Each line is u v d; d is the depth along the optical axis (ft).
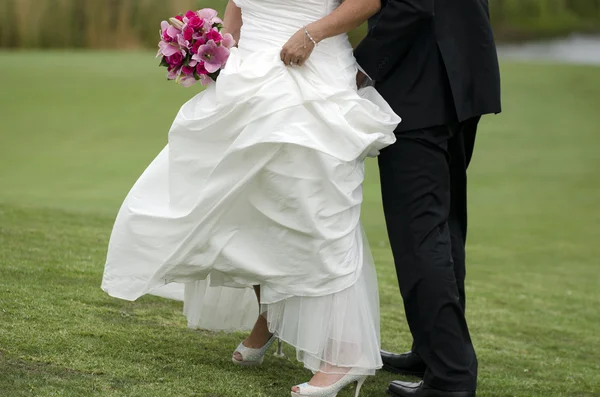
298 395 29.40
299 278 29.22
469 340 31.07
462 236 33.94
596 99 161.07
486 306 51.80
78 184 88.94
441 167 30.83
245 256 29.43
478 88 31.24
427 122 30.53
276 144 28.45
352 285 29.81
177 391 29.07
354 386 32.53
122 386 28.78
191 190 29.71
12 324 33.35
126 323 35.96
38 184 88.28
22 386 27.48
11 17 212.43
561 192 100.22
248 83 29.07
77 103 141.18
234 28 33.63
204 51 30.71
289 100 28.99
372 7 30.09
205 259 29.71
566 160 117.80
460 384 30.35
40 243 51.03
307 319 29.35
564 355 42.68
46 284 40.37
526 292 57.16
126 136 120.37
